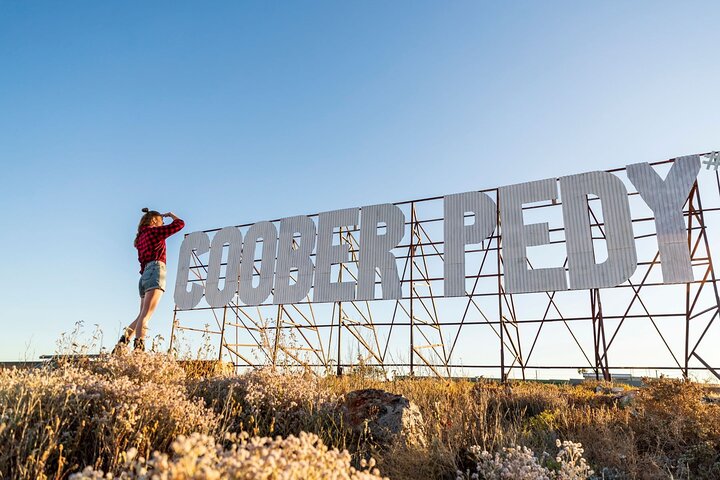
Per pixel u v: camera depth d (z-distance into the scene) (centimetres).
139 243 888
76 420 478
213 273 2223
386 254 1928
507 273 1719
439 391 955
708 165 1559
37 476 373
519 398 1014
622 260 1584
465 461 600
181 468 242
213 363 1009
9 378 538
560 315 1723
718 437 727
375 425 668
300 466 277
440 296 1814
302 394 732
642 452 726
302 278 2048
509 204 1783
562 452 571
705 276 1541
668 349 1563
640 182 1627
